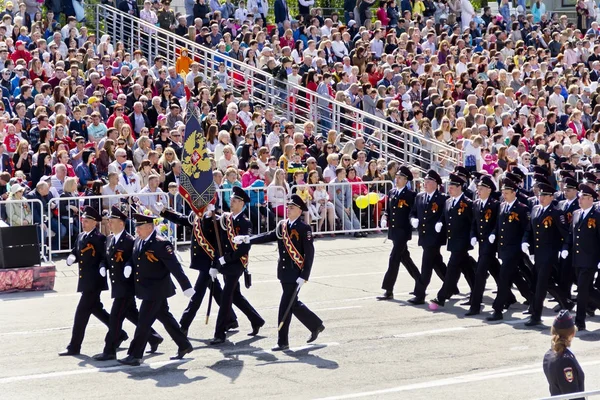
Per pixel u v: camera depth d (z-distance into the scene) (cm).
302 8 9825
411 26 9906
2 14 8269
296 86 7756
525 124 8244
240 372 3791
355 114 7850
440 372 3781
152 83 7400
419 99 8244
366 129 7856
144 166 6116
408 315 4753
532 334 4384
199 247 4281
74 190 5775
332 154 6781
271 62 8056
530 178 7262
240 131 6944
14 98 6806
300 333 4409
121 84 7369
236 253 4178
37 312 4712
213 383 3647
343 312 4797
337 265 5878
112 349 3966
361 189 6731
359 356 4012
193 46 8019
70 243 5750
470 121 8062
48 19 8175
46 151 6006
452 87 8619
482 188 4716
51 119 6500
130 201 5803
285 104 8006
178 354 3991
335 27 9469
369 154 7600
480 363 3909
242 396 3481
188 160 4238
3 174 5741
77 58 7544
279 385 3616
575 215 4506
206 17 9219
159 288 3897
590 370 3784
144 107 7031
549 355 2708
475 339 4294
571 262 4647
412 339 4294
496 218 4709
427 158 7625
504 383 3631
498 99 8450
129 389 3569
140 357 3903
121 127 6475
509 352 4075
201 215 4269
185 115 6944
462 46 9575
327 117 7906
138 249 3884
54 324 4503
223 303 4216
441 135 7619
